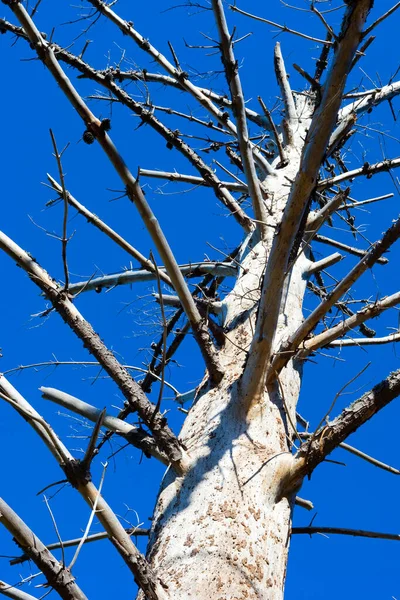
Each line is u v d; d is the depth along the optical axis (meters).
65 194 5.08
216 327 6.44
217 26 6.32
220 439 5.46
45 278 5.56
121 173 5.30
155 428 5.38
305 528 5.76
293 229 5.14
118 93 7.62
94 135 5.25
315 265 7.54
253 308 6.62
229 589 4.60
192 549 4.79
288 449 5.62
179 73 7.42
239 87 6.52
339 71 4.78
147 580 4.27
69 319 5.53
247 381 5.65
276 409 5.82
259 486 5.20
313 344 6.27
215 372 6.00
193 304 5.96
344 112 8.83
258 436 5.51
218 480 5.19
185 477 5.28
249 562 4.77
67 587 3.90
